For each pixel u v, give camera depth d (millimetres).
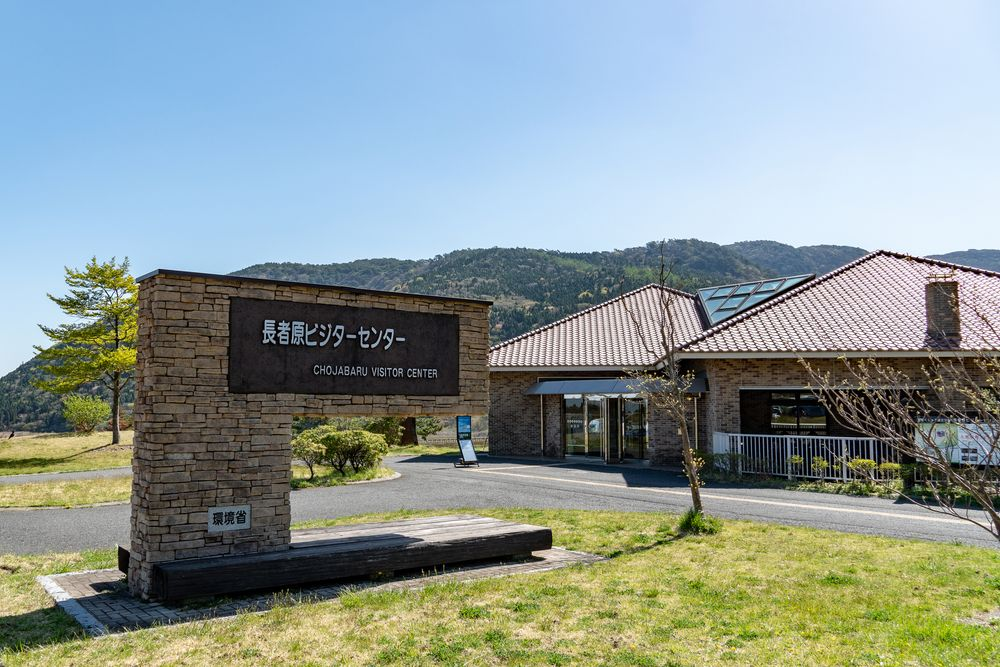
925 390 19484
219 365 8664
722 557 9758
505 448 29672
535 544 10227
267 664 5953
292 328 9219
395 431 36844
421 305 10414
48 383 37500
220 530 8539
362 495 17703
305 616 7238
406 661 6004
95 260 37812
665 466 24812
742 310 26750
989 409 6164
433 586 8391
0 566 10234
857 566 9180
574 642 6426
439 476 22000
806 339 20859
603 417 27234
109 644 6422
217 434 8602
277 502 8953
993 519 5281
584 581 8562
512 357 29141
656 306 31562
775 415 22344
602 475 21594
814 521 12844
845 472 18484
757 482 19047
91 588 8719
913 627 6633
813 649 6148
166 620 7230
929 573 8766
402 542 9344
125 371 38469
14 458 32688
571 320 31656
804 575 8742
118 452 34688
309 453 21500
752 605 7492
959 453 15211
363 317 9844
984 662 5746
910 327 20656
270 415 8984
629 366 26328
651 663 5910
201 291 8617
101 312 37906
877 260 26047
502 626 6887
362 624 6973
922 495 15773
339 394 9555
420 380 10297
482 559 10094
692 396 23547
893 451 18672
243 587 8047
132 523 8641
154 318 8312
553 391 27516
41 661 5977
